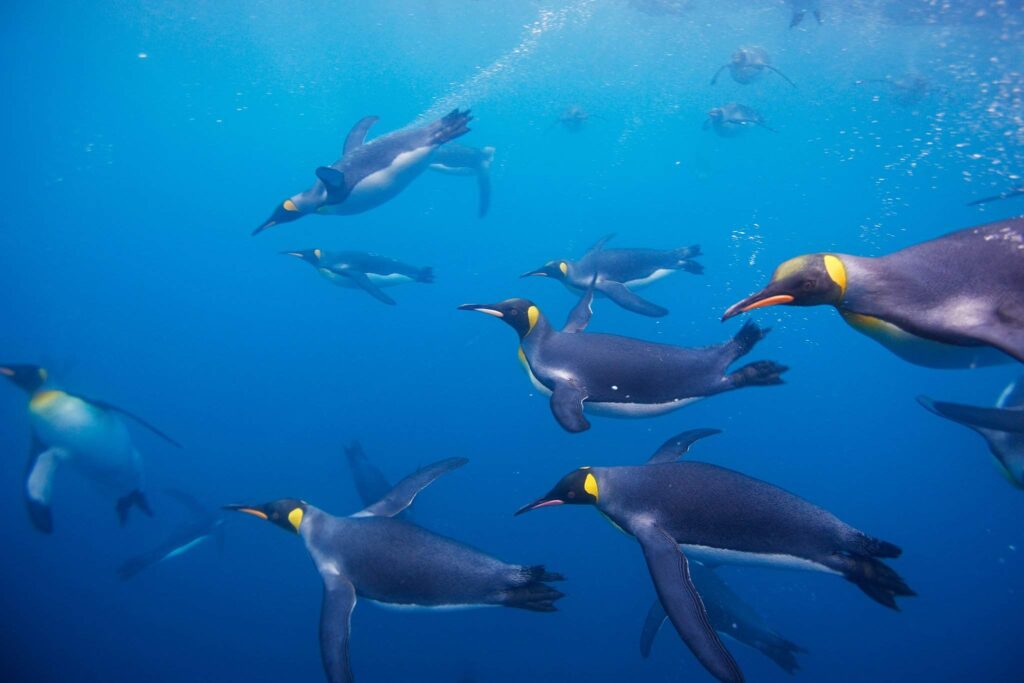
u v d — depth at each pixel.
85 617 8.86
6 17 26.14
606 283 8.38
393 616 8.47
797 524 3.25
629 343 4.55
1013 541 9.05
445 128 8.21
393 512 4.55
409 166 8.20
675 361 4.30
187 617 8.82
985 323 2.37
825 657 7.78
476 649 8.02
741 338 4.21
